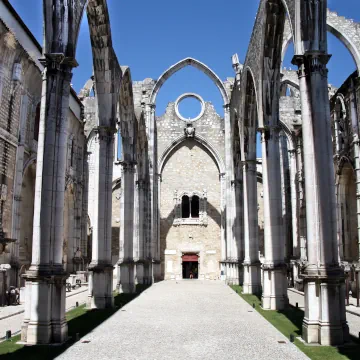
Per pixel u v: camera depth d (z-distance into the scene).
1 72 24.27
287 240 41.34
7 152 25.08
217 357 11.51
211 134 47.72
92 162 48.31
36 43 29.11
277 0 21.06
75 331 15.05
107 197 22.02
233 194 39.84
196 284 39.09
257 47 23.77
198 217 47.22
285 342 13.34
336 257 13.45
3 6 24.12
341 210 29.81
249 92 28.72
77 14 15.39
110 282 21.58
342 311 13.04
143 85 47.12
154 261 43.25
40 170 13.91
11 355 11.42
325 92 14.37
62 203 14.02
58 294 13.29
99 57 22.08
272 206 21.95
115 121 22.81
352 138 27.52
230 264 38.81
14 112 25.92
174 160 48.12
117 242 46.50
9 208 25.50
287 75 42.94
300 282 31.70
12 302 22.36
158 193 46.34
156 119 48.19
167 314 19.45
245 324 16.83
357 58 28.28
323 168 13.88
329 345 12.69
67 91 14.50
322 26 14.65
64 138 14.27
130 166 30.03
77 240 38.88
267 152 22.41
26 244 30.17
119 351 12.12
